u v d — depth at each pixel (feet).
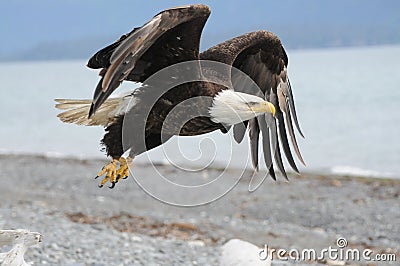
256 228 55.31
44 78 422.82
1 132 145.79
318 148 115.75
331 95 205.57
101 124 25.63
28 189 73.46
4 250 35.14
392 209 63.36
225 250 30.73
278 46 30.37
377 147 115.24
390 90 210.38
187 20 22.84
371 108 171.83
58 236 42.24
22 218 49.21
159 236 49.08
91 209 60.13
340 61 472.85
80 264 35.68
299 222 58.95
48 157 102.37
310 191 72.43
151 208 63.00
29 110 199.82
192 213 61.26
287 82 31.48
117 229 50.16
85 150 119.03
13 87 321.52
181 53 24.82
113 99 25.13
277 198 67.97
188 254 40.55
